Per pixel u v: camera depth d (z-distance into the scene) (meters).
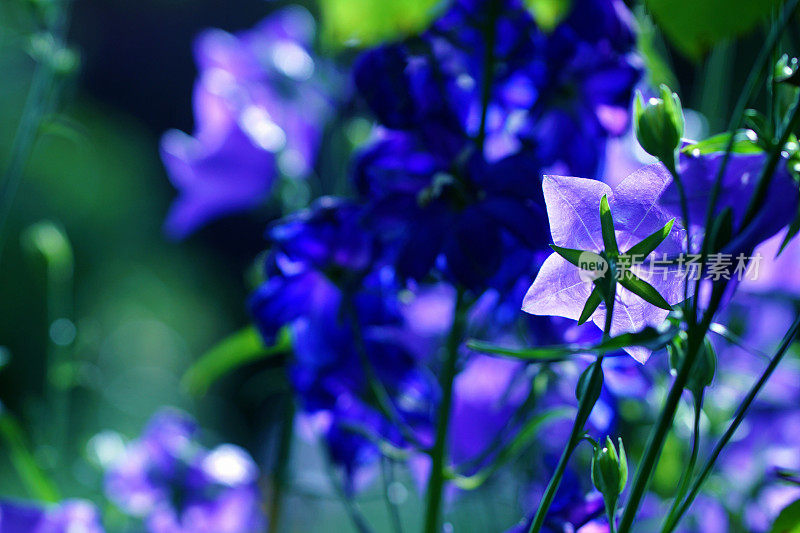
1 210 0.98
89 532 1.00
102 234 4.33
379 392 0.88
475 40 0.90
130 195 4.60
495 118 0.92
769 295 0.99
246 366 2.89
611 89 0.90
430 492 0.88
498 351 0.75
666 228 0.74
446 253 0.85
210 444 1.48
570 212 0.76
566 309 0.76
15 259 3.43
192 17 5.17
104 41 5.09
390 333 0.99
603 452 0.77
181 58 5.28
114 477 1.15
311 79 1.07
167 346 2.96
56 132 1.00
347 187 1.03
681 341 0.77
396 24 0.83
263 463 1.30
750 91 0.77
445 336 1.00
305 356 0.93
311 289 0.91
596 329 0.84
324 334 0.92
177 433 1.18
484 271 0.84
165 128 5.18
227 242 4.63
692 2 0.78
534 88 0.91
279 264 0.90
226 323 4.52
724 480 1.00
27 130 0.99
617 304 0.76
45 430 1.15
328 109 1.07
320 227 0.89
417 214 0.86
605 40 0.89
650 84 0.93
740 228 0.75
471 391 0.99
